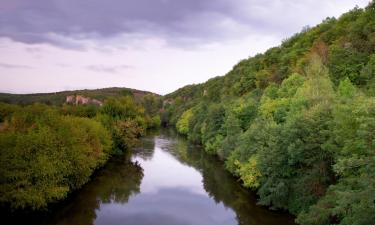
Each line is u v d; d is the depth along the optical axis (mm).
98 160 52688
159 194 47062
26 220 36062
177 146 91625
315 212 23719
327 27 102875
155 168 63531
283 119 45938
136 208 41094
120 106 84125
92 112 82812
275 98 58062
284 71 88625
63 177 39781
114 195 46031
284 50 116750
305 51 92562
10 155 33656
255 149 41438
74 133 44375
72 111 79625
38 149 35719
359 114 22438
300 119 30734
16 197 32438
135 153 78625
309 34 108000
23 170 34000
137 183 52562
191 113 124500
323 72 53875
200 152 81438
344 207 19406
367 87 48531
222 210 40188
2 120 62281
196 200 44312
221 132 70125
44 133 37406
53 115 46906
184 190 49000
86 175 46031
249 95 79688
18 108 68438
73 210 39688
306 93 43312
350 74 56531
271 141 34656
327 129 28844
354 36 72500
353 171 21875
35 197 33156
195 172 60250
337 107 27500
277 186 32531
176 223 36344
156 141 103125
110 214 38812
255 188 43219
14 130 42062
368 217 17391
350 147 22172
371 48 64375
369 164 17859
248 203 40719
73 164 41250
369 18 79188
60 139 39188
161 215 38719
